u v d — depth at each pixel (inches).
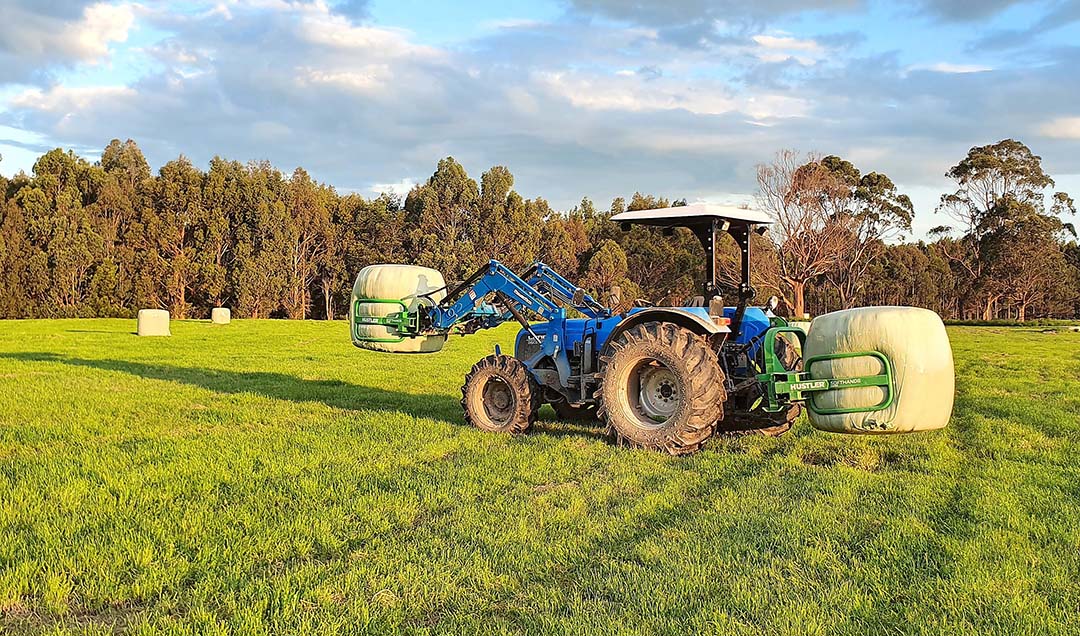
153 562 173.3
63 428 343.0
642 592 156.9
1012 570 167.6
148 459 277.1
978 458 286.2
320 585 161.0
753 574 166.7
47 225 2042.3
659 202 2741.1
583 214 3073.3
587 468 266.1
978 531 194.4
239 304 2175.2
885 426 239.1
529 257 2379.4
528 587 161.5
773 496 228.7
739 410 315.6
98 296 2022.6
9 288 1950.1
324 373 606.2
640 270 2385.6
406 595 157.2
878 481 247.8
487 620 147.1
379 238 2482.8
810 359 251.6
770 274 1740.9
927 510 214.2
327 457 279.1
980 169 2378.2
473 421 348.5
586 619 145.3
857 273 2192.4
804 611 147.7
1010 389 499.8
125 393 469.1
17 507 213.3
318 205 2576.3
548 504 218.7
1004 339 1091.3
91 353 775.1
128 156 2832.2
